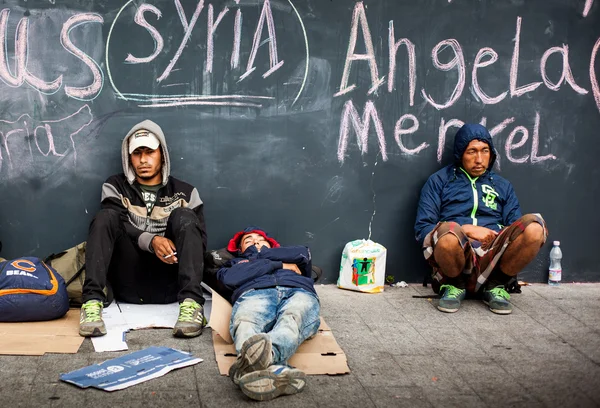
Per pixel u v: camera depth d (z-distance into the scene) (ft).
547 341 14.01
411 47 17.63
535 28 17.99
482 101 18.01
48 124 16.56
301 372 11.19
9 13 16.20
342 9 17.31
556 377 12.18
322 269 17.93
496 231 17.12
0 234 16.67
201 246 14.70
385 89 17.65
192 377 11.81
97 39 16.52
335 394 11.31
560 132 18.34
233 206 17.43
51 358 12.41
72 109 16.61
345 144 17.65
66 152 16.69
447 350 13.41
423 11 17.58
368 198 17.87
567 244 18.49
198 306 14.08
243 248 16.03
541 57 18.10
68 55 16.47
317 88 17.40
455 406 10.97
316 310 13.47
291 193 17.60
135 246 15.21
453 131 17.97
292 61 17.26
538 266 18.45
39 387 11.20
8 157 16.51
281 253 14.75
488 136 17.13
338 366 12.30
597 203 18.42
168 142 17.02
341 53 17.42
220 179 17.31
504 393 11.48
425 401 11.12
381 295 17.13
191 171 17.19
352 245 17.56
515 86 18.08
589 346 13.76
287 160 17.49
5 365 12.02
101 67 16.58
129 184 16.01
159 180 16.25
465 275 16.40
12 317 13.98
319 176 17.65
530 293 17.51
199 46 16.88
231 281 13.99
